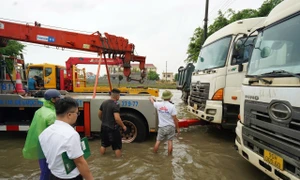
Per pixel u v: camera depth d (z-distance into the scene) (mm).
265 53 2928
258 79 2736
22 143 4637
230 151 4312
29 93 6379
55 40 5773
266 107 2486
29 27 5602
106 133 3785
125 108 4746
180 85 10141
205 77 5160
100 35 5992
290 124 2145
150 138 5027
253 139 2707
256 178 3162
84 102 4648
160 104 4082
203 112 5043
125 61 6578
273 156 2301
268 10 11328
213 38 5594
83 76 11094
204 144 4758
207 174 3291
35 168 3449
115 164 3600
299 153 1983
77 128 4719
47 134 1583
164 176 3217
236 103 4488
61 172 1536
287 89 2186
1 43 5656
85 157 1801
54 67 9141
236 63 4508
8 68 5746
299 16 2549
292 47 2518
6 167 3479
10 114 4867
